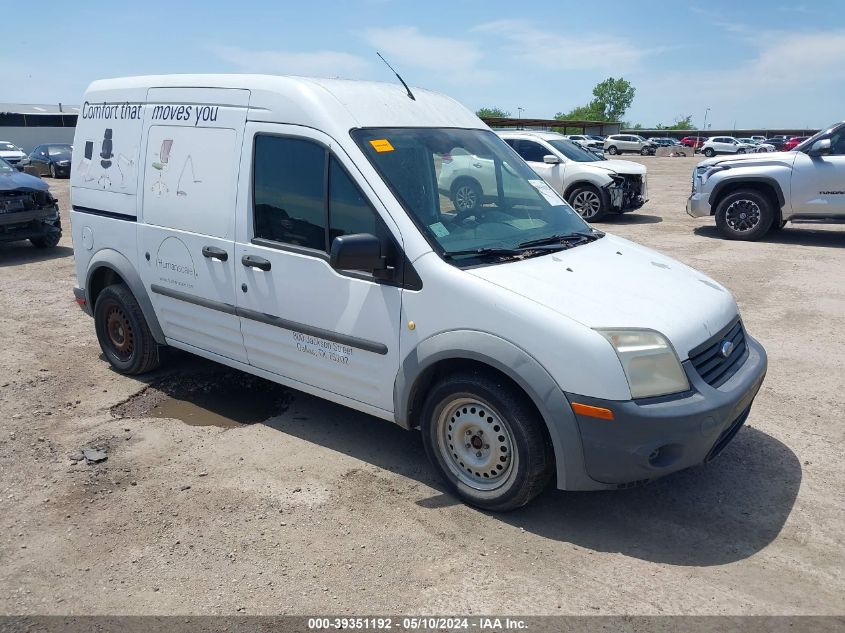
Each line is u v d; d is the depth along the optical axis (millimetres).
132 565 3342
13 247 12062
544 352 3336
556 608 3039
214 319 4809
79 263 5859
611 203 14195
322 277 4082
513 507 3664
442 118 4582
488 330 3480
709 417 3332
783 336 6723
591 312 3410
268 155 4309
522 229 4258
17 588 3186
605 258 4133
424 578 3234
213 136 4629
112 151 5402
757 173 11484
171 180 4910
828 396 5309
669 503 3863
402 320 3775
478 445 3740
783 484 4055
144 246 5164
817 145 10984
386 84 4637
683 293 3861
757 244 11539
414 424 3980
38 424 4855
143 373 5762
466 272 3613
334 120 4043
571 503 3869
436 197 4035
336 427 4812
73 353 6332
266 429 4785
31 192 11000
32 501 3885
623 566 3322
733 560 3369
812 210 11211
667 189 22812
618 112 119188
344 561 3357
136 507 3826
